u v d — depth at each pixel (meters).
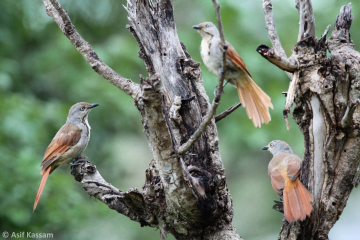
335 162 7.25
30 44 18.78
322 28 16.84
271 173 8.23
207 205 7.15
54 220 13.76
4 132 14.10
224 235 7.62
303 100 7.38
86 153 17.41
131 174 17.81
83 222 14.59
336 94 7.14
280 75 16.20
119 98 16.75
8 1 17.64
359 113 7.11
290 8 17.44
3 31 17.55
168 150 6.45
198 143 7.69
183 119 7.76
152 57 7.87
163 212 7.49
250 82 8.45
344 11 7.69
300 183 7.27
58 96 18.20
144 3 7.82
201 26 8.30
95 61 8.27
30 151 14.17
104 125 17.53
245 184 17.84
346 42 7.54
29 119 14.79
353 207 21.45
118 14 19.73
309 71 7.25
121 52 16.92
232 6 16.72
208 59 8.22
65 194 14.23
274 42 8.75
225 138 16.50
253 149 16.92
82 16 19.66
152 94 5.74
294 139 15.73
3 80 15.20
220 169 7.66
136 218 7.95
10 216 13.10
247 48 16.20
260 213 17.39
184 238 7.70
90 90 16.89
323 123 7.25
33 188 13.64
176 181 6.69
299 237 7.36
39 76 17.94
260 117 8.55
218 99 5.86
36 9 18.12
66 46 17.28
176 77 7.83
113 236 16.59
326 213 7.27
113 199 8.05
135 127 18.16
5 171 13.64
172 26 7.99
